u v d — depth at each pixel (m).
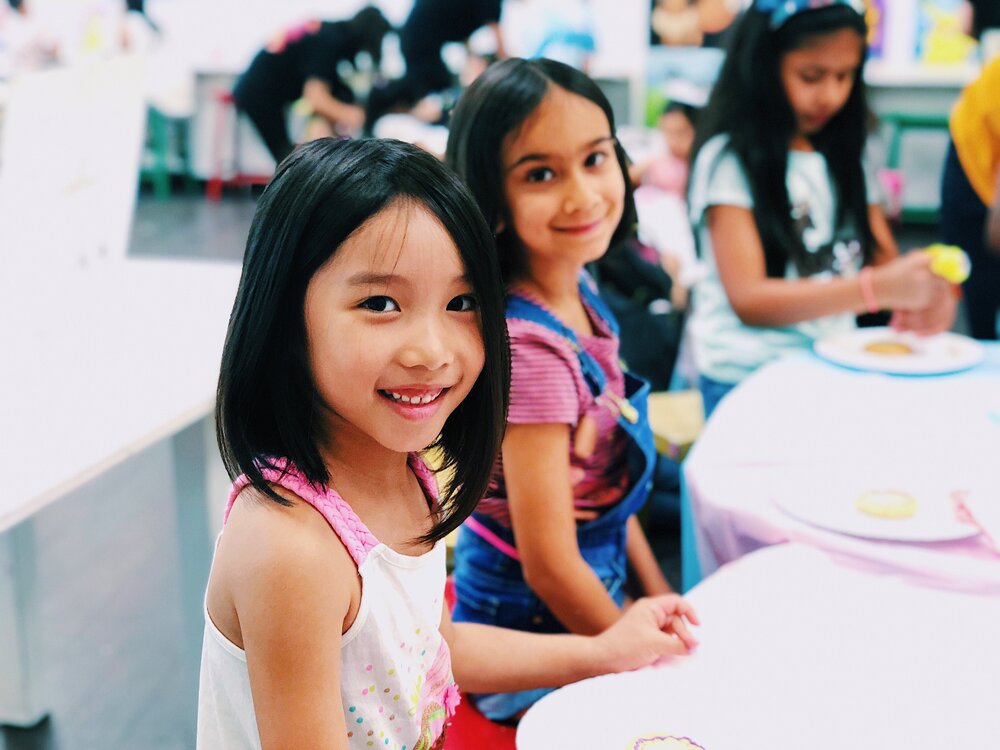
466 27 4.92
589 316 1.32
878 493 1.24
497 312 0.78
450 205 0.74
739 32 1.98
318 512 0.75
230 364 0.74
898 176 5.04
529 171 1.19
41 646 1.99
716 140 2.04
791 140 1.99
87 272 2.02
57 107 1.77
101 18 6.31
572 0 5.45
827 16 1.89
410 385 0.74
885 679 0.92
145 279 2.10
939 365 1.71
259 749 0.78
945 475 1.30
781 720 0.86
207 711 0.80
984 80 2.31
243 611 0.73
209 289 2.04
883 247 2.15
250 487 0.75
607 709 0.88
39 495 1.17
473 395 0.81
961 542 1.13
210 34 6.51
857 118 2.04
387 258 0.71
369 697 0.80
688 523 1.46
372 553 0.78
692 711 0.88
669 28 5.35
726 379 2.08
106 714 2.03
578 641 1.00
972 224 2.42
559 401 1.18
